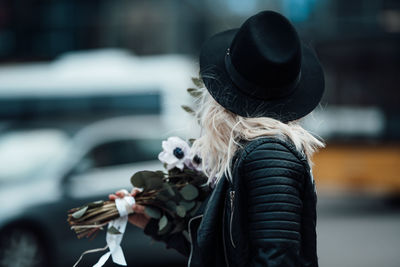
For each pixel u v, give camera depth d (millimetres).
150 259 7492
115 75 12992
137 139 8016
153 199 2883
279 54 2350
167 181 2936
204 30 30906
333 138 12805
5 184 7180
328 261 8164
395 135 12367
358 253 8695
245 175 2268
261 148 2262
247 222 2268
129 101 12812
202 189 2869
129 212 2850
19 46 30875
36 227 6953
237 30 2701
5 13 30797
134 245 7367
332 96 12828
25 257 6863
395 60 12508
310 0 15016
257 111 2416
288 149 2273
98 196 7340
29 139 7832
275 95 2416
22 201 6957
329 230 11062
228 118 2471
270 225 2154
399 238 9945
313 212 2283
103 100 12875
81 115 12789
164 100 12719
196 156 2869
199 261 2482
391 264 7875
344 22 13742
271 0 27562
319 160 12945
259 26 2391
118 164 7734
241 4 30375
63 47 31031
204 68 2553
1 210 6844
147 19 31000
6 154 7625
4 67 13719
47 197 7078
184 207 2822
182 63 13055
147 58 13328
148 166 7895
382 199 16094
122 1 31172
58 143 7676
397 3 13430
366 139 12562
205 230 2373
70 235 7082
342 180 12719
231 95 2438
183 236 2930
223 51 2580
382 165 12414
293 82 2428
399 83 12508
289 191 2193
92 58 13406
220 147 2471
